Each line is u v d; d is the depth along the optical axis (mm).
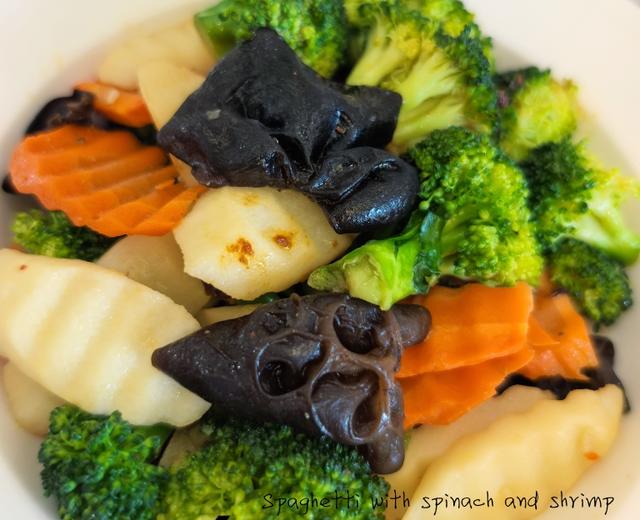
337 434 117
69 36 153
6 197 149
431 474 138
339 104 135
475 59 153
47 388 126
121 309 129
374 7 161
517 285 151
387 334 126
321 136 133
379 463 123
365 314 127
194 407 130
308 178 130
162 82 150
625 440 145
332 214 130
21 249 146
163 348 125
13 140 147
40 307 126
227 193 135
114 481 115
